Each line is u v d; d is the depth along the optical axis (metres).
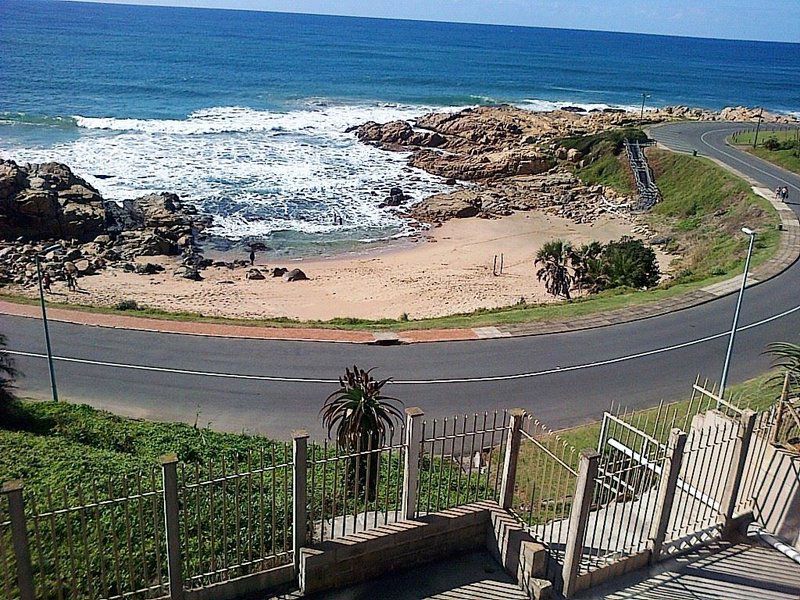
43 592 10.63
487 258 54.72
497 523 12.73
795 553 13.47
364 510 12.97
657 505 12.90
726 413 16.66
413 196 72.06
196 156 82.12
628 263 45.47
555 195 73.31
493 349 32.38
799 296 39.53
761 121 104.31
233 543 12.46
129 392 27.44
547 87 173.62
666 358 31.69
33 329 33.38
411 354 31.69
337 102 131.12
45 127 91.88
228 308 41.47
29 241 52.75
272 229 60.62
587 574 12.32
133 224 58.16
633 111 130.38
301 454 11.24
